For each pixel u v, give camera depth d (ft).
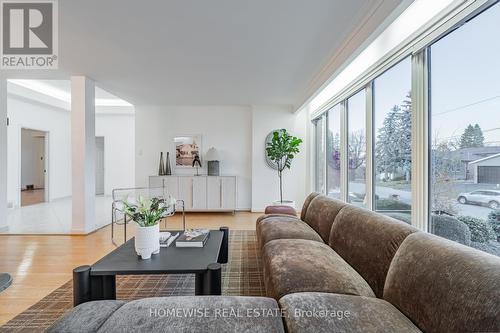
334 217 8.50
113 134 26.94
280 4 7.50
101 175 30.07
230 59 11.34
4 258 10.31
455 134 6.48
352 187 12.94
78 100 13.41
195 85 15.05
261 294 7.59
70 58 11.23
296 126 20.26
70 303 7.13
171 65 12.00
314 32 9.04
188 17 8.15
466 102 6.16
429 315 3.61
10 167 20.42
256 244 12.26
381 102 10.03
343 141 13.62
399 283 4.38
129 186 26.78
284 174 20.34
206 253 7.06
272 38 9.49
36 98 20.24
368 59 10.60
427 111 7.35
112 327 3.67
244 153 20.94
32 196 26.55
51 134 24.02
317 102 18.03
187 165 20.79
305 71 12.76
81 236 13.26
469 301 3.17
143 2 7.38
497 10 5.39
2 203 14.15
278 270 5.47
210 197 19.45
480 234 5.82
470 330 3.03
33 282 8.34
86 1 7.34
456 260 3.69
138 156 20.76
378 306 4.23
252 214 19.54
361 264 5.96
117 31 8.99
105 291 6.14
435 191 7.18
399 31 8.34
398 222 5.82
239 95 17.33
